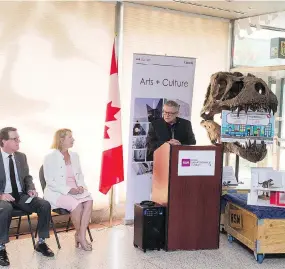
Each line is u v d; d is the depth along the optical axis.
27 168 4.89
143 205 4.89
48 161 4.94
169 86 5.80
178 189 4.83
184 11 6.48
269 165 6.84
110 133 5.59
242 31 6.89
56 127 5.61
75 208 4.82
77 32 5.66
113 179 5.61
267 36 6.63
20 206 4.70
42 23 5.41
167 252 4.86
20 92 5.32
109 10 5.88
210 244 4.99
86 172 5.87
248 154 5.21
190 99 5.96
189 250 4.93
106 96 5.95
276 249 4.64
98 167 5.96
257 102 4.97
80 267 4.40
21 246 4.92
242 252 4.94
